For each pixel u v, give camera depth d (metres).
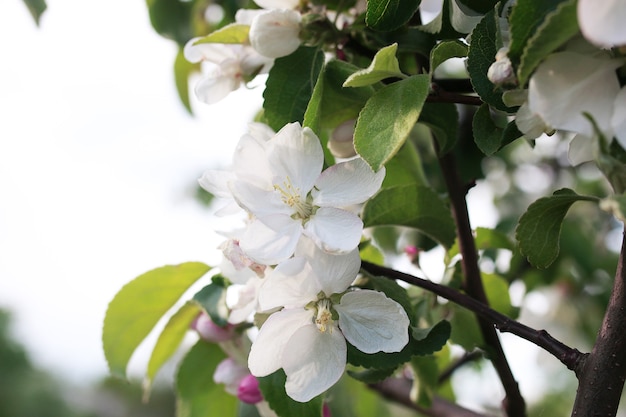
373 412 0.52
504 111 0.27
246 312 0.34
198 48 0.35
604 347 0.27
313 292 0.29
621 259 0.27
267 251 0.28
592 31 0.22
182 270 0.40
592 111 0.24
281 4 0.35
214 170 0.31
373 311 0.29
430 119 0.34
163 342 0.42
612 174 0.23
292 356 0.29
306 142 0.29
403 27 0.33
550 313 0.59
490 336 0.36
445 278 0.38
